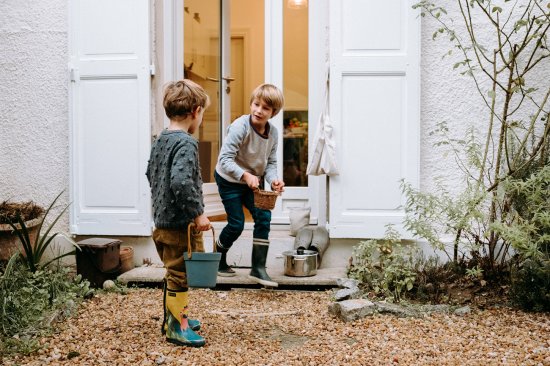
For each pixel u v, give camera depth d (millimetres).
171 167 2959
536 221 4023
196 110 3133
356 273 4203
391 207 4578
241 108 8320
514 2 4578
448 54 4344
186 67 5402
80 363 2924
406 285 4004
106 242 4348
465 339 3242
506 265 4227
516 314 3693
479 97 4613
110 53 4809
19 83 5008
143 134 4785
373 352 3041
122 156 4809
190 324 3334
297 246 4547
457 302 3859
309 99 5070
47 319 3523
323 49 4973
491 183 4328
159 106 4906
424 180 4668
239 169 3916
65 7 4934
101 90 4820
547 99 4582
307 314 3725
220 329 3447
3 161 5047
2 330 3344
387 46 4570
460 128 4629
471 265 4227
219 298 4102
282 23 5691
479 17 4598
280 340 3268
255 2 8203
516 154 4297
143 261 4871
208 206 5664
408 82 4551
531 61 4574
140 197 4801
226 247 4281
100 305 3928
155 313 3750
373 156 4586
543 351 3023
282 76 5711
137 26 4777
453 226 4137
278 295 4160
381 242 4594
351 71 4582
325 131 4586
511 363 2873
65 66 4949
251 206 4211
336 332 3371
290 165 5934
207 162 5781
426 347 3109
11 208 4668
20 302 3588
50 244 4957
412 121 4551
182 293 3143
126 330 3414
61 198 4988
